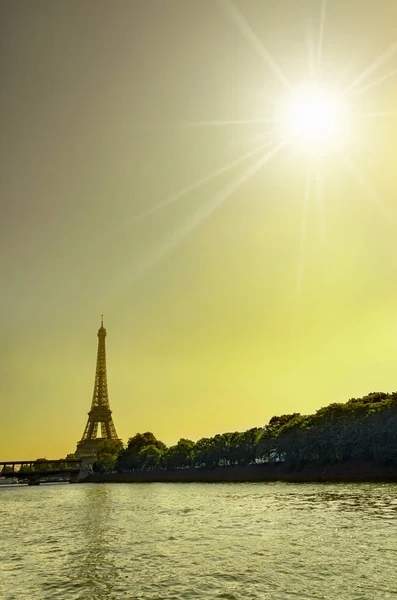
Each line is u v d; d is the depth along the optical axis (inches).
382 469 6220.5
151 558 2022.6
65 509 4781.0
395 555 1798.7
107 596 1488.7
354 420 6756.9
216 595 1437.0
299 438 7406.5
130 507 4596.5
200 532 2704.2
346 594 1379.2
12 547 2488.9
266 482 7475.4
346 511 3100.4
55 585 1646.2
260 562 1824.6
